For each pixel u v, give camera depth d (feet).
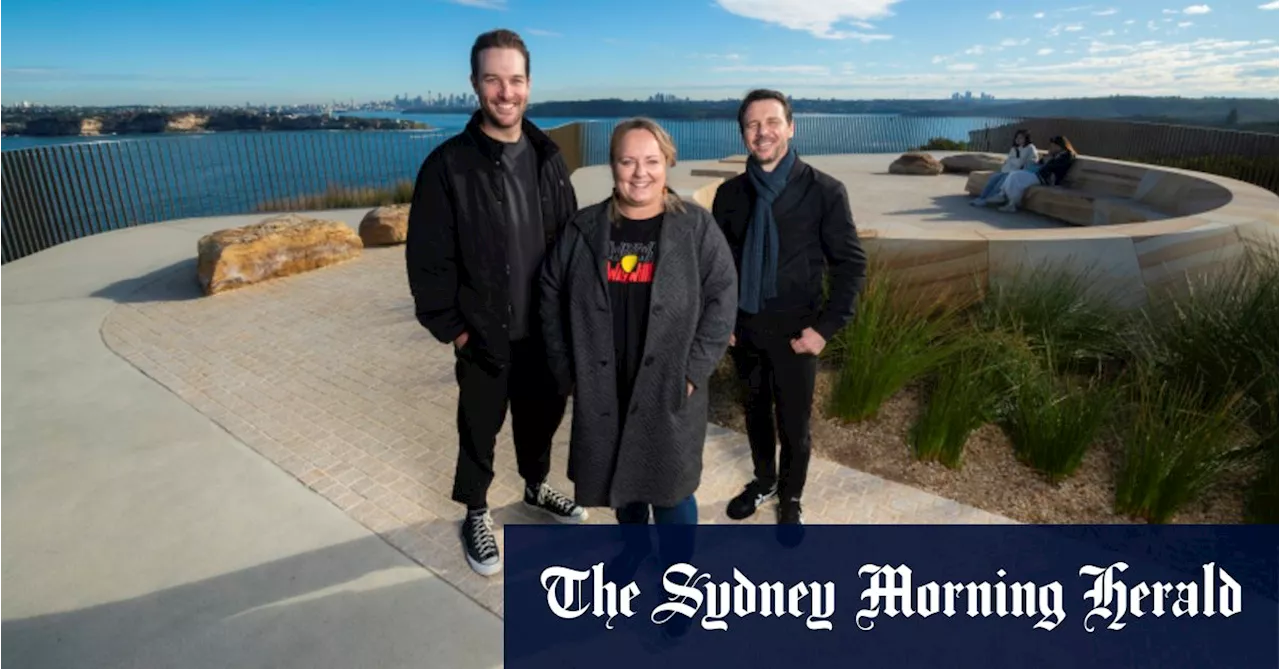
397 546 8.70
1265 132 37.04
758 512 9.37
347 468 10.59
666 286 6.57
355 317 17.83
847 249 7.89
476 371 7.87
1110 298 14.03
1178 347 11.89
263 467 10.63
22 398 13.16
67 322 17.65
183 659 6.91
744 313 8.13
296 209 38.96
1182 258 14.34
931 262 14.52
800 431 8.36
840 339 12.96
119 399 13.11
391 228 25.73
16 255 25.66
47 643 7.11
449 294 7.54
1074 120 54.13
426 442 11.41
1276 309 11.40
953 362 12.19
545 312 7.18
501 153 7.39
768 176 7.72
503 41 6.88
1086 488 9.89
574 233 6.82
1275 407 10.22
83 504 9.65
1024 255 14.14
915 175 49.06
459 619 7.48
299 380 13.94
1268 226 15.25
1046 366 12.23
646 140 6.25
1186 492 9.02
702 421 7.22
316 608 7.62
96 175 31.68
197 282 21.08
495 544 8.39
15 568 8.28
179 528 9.08
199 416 12.39
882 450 10.96
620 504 7.18
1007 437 11.19
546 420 8.63
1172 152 44.32
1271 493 8.89
